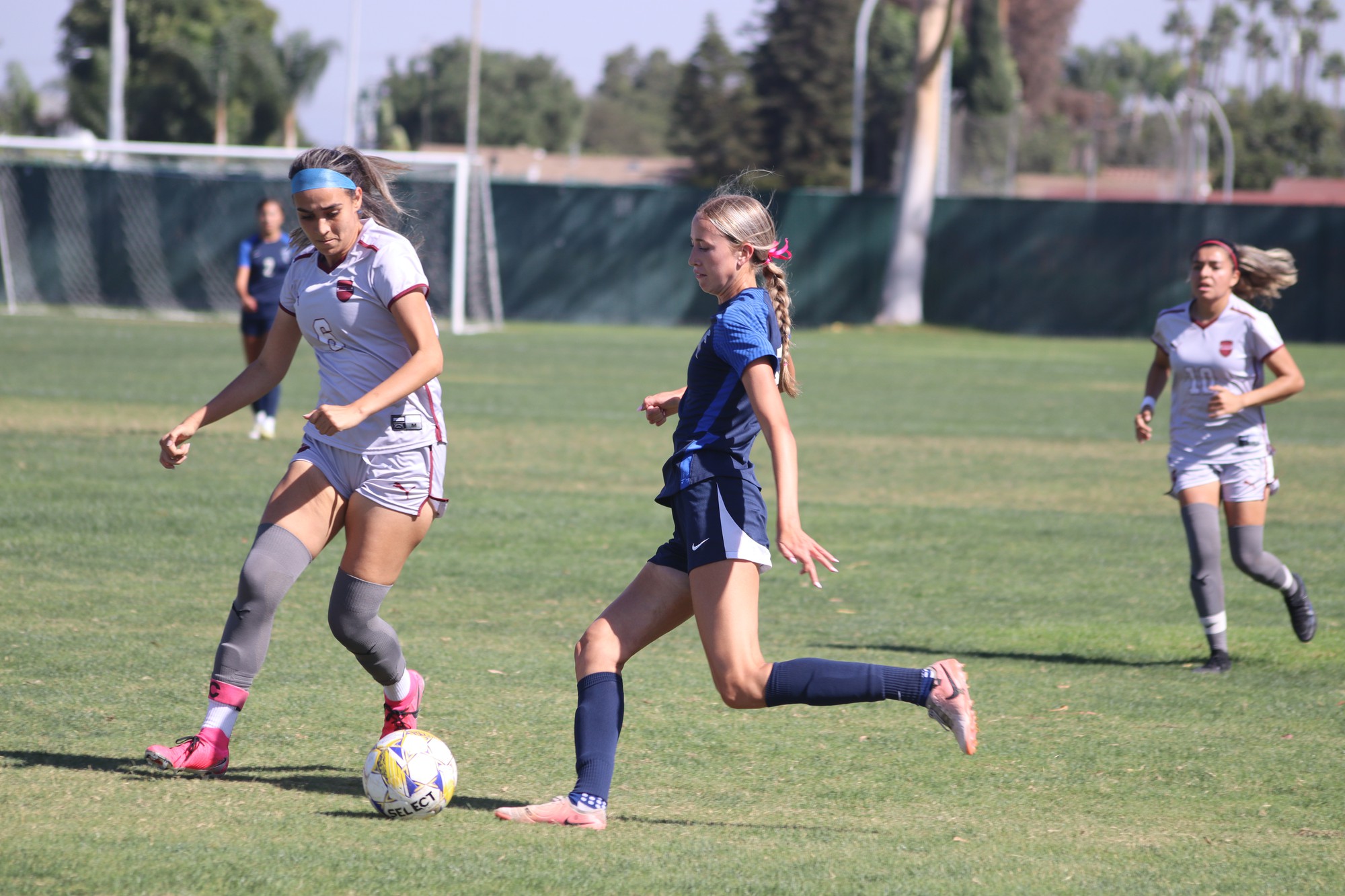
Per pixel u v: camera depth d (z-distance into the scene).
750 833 11.77
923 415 50.75
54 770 12.84
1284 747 14.91
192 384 51.41
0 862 10.30
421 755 11.88
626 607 12.12
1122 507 31.88
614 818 12.12
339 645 18.42
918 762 14.17
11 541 24.06
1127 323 103.50
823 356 80.50
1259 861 11.28
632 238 104.31
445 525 27.34
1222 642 18.48
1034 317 104.50
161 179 100.25
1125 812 12.66
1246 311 18.80
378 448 12.77
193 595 20.80
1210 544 18.64
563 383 57.84
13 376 52.69
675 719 15.61
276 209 36.97
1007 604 22.23
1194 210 101.94
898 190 106.31
